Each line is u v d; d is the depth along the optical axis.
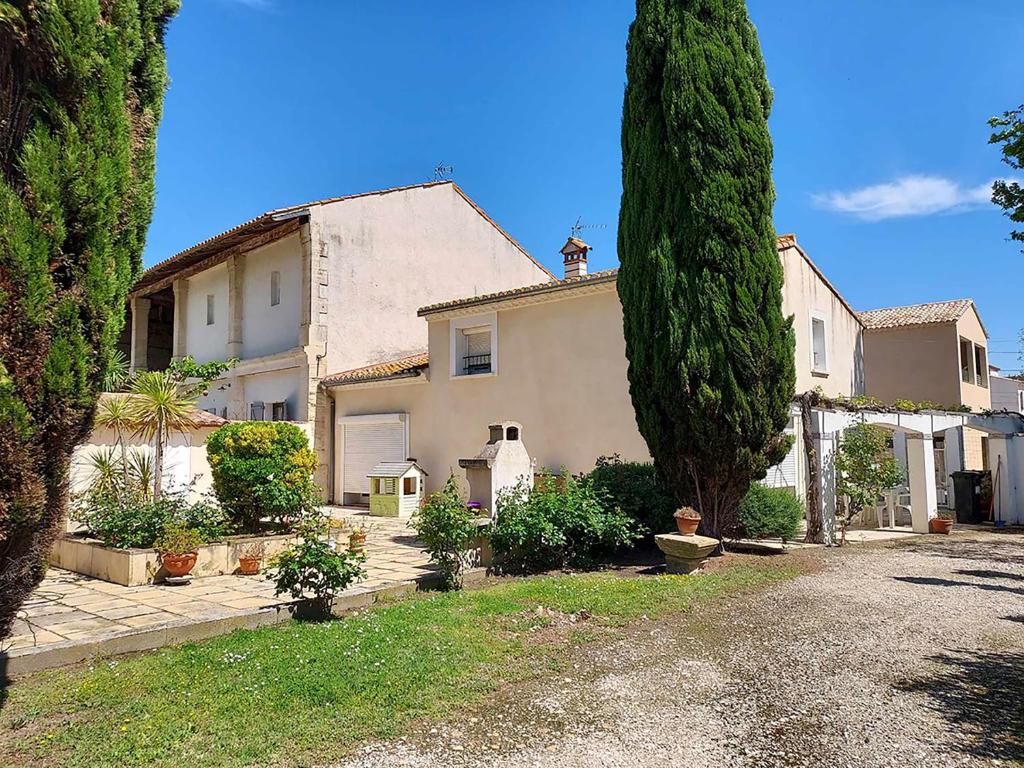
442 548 8.22
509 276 24.17
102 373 4.12
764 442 10.05
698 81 10.21
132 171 4.32
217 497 10.80
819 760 3.71
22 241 3.67
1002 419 16.45
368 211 20.00
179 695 4.59
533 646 5.78
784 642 5.88
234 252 21.08
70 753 3.80
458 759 3.74
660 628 6.37
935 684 4.81
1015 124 9.16
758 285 10.13
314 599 6.99
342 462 19.00
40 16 3.83
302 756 3.77
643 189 10.66
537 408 14.94
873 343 22.58
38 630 6.20
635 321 10.59
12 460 3.63
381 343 20.05
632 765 3.68
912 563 9.78
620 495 10.51
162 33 4.78
